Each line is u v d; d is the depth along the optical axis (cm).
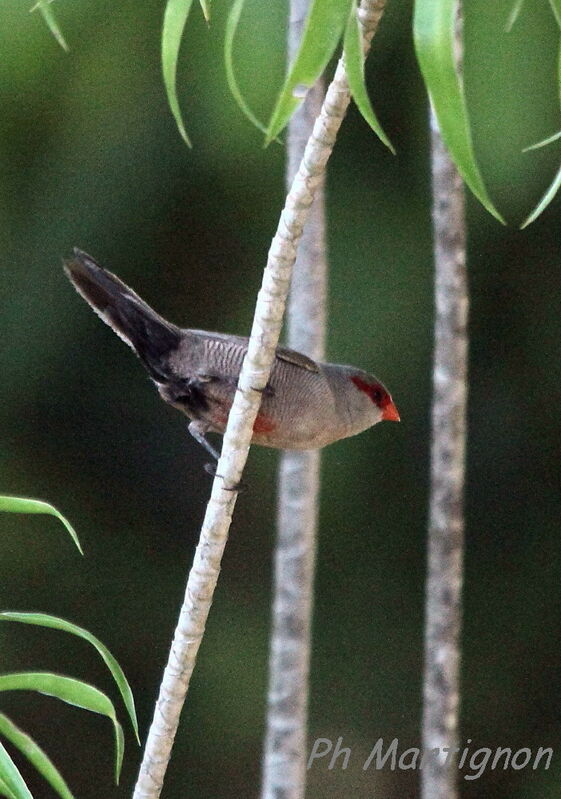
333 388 856
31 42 1340
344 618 1491
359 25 478
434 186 988
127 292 782
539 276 1452
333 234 1403
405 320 1391
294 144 945
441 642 997
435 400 998
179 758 1460
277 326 595
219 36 1294
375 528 1483
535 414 1488
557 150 1266
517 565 1506
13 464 1467
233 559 1505
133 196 1392
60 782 600
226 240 1432
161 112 1363
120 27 1351
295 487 984
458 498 995
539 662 1496
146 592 1494
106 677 1473
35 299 1411
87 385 1468
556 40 1228
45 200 1395
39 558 1475
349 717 1481
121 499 1502
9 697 1467
